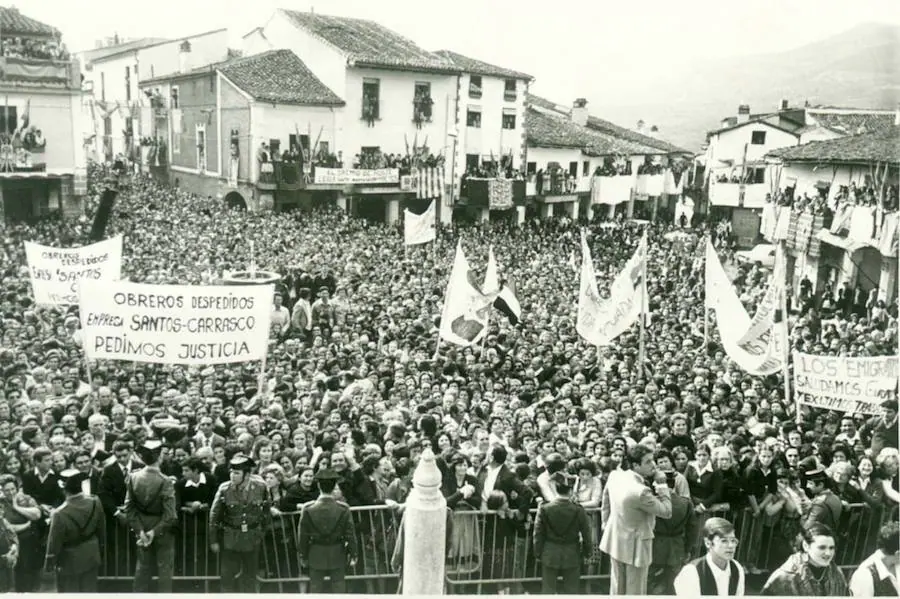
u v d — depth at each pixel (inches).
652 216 2164.1
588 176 2098.9
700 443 469.4
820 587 304.3
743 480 420.2
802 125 1828.2
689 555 391.2
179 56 1891.0
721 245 1771.7
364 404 532.7
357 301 965.8
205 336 513.7
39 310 771.4
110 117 1956.2
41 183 1423.5
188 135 1753.2
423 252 1358.3
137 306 506.6
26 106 1378.0
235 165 1622.8
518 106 1961.1
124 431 438.3
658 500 360.5
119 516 374.9
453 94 1830.7
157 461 367.2
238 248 1214.3
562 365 703.1
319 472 365.4
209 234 1298.0
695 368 710.5
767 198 1502.2
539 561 398.9
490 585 393.4
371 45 1760.6
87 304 503.2
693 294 1182.3
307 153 1625.2
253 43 1891.0
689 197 2096.5
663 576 385.1
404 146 1782.7
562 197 2010.3
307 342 858.8
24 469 406.9
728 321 670.5
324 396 551.2
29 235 1261.1
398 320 847.7
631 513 358.0
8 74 1353.3
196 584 390.9
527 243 1611.7
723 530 293.9
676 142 2450.8
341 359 660.1
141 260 1083.9
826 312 1182.3
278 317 871.1
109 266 679.7
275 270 1085.1
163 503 365.1
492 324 877.2
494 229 1774.1
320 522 359.6
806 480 432.8
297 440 444.1
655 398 601.3
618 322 717.3
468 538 392.5
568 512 365.7
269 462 423.2
